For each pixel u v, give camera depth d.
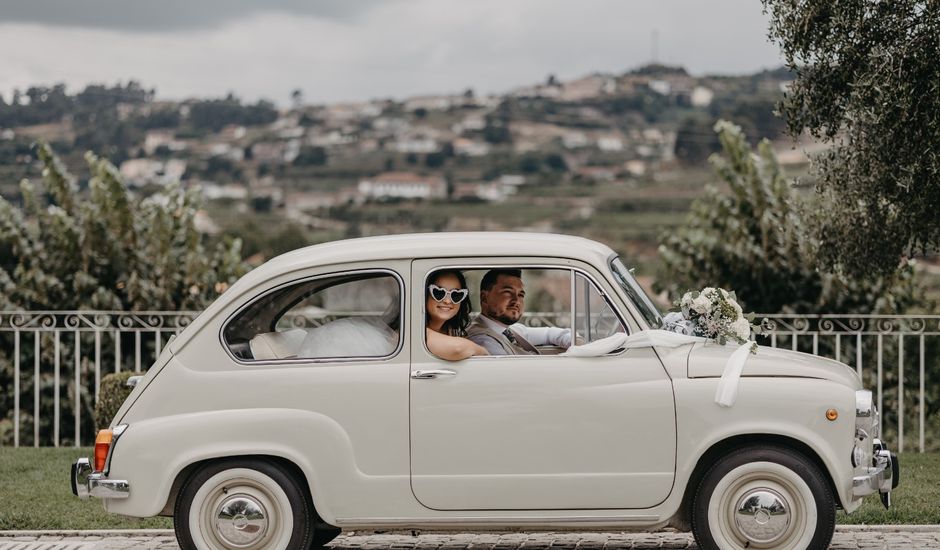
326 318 9.47
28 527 8.73
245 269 15.46
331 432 6.88
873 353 14.36
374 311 8.88
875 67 9.88
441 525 6.90
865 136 10.27
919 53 9.77
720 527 6.84
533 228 149.88
